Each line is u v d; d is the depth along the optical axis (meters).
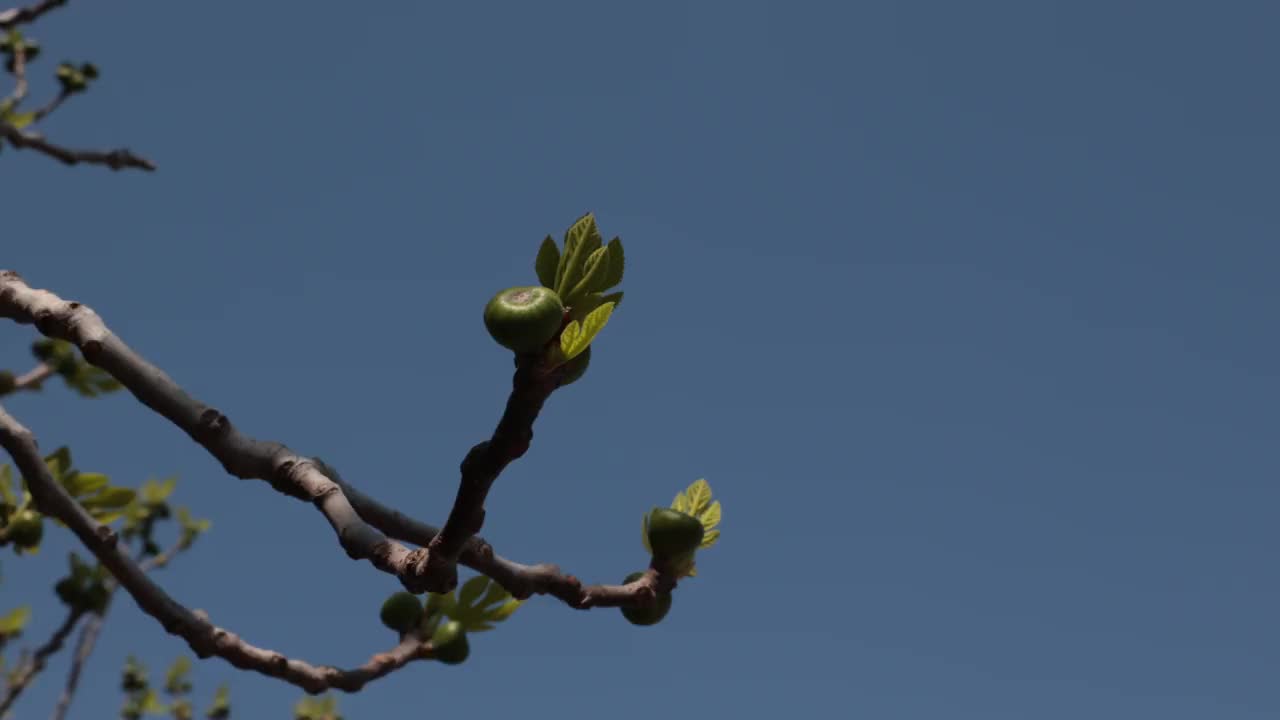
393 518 3.88
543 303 2.53
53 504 3.56
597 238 2.70
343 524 3.14
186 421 3.20
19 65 9.13
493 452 2.76
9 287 3.35
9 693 6.79
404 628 4.39
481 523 2.95
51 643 5.27
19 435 3.52
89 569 5.36
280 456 3.24
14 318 3.37
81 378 7.07
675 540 4.37
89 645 8.23
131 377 3.20
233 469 3.23
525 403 2.65
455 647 4.38
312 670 4.04
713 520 4.72
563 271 2.69
